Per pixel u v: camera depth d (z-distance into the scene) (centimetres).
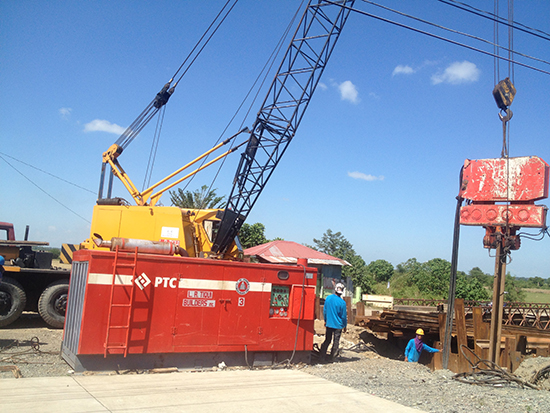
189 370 799
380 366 962
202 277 816
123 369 745
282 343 891
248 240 3394
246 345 851
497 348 945
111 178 1461
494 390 739
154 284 772
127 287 747
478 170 980
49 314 1181
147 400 574
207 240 1285
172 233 1204
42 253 1268
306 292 924
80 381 662
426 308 1736
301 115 1570
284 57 1559
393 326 1267
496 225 957
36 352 852
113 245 778
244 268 860
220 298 832
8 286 1161
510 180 952
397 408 591
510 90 982
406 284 4191
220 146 1519
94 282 724
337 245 4422
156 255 778
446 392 711
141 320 755
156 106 1584
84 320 712
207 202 2812
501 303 952
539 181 928
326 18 1512
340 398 632
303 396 635
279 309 906
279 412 552
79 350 703
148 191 1432
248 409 558
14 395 562
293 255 2694
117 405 544
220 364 833
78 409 519
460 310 991
